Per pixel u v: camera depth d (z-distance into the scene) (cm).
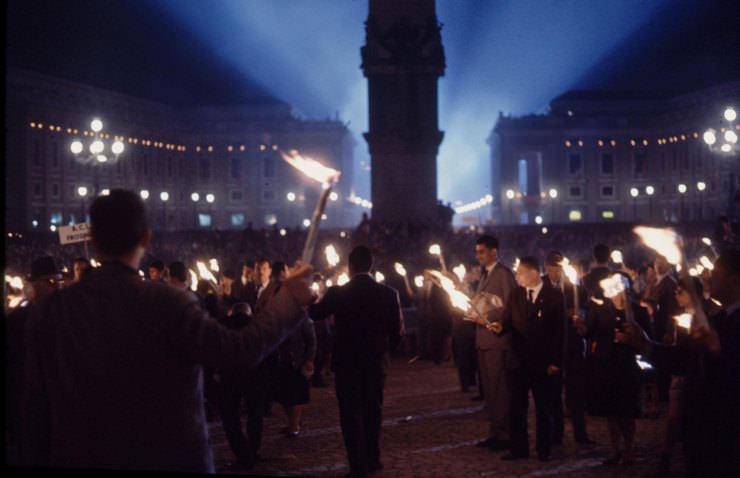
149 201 10012
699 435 523
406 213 3788
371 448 941
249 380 1009
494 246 1092
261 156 10950
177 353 339
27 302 839
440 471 964
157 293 341
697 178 10044
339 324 902
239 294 1634
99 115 9238
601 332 977
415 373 1931
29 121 8200
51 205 8462
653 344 541
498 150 11694
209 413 1343
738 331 519
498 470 969
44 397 347
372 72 3778
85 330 337
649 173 11094
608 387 972
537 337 998
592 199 11188
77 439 332
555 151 11256
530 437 1165
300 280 342
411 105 3784
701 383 524
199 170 10875
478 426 1251
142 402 333
